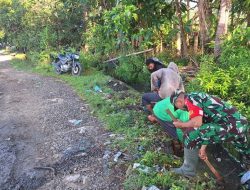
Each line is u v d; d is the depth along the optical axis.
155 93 5.37
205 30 7.64
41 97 7.96
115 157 4.40
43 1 13.47
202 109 3.64
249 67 4.91
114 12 6.88
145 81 8.54
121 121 5.53
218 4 8.05
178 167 4.09
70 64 10.70
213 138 3.69
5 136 5.64
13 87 9.48
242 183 3.85
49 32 13.46
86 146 4.88
